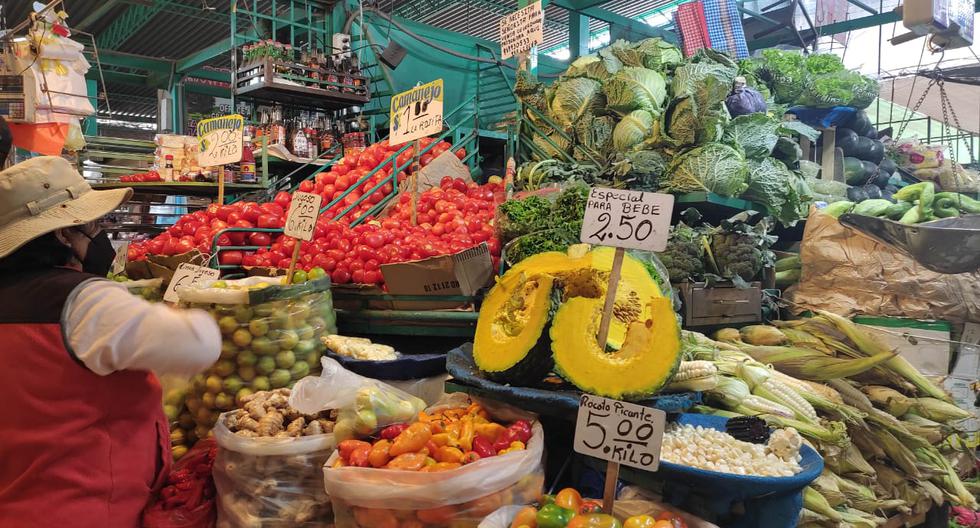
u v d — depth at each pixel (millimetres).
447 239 3561
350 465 1988
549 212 3223
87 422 1781
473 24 9070
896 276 3426
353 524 1957
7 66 4902
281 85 5832
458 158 4926
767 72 5344
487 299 2346
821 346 3303
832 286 3648
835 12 7309
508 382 2174
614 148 4465
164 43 11031
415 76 6719
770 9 7777
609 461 1792
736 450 2086
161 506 2123
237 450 2154
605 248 2275
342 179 4691
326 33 7004
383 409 2154
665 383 1843
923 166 5805
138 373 1920
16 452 1752
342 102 6496
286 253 3568
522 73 4949
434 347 3352
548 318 2096
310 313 2742
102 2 9273
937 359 3326
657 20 8875
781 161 4395
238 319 2557
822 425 2820
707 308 3277
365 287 3131
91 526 1796
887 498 3061
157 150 5566
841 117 5359
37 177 1782
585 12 7660
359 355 2691
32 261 1789
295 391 2316
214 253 3492
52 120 5066
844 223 3580
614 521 1704
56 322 1713
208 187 5031
